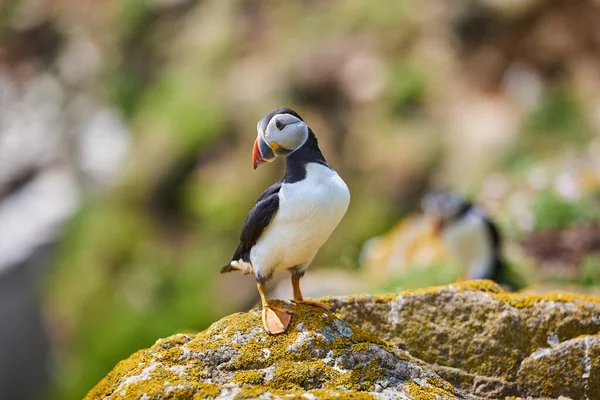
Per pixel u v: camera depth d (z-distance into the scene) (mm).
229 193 15109
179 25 19203
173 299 14297
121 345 13828
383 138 15492
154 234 15273
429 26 17344
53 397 13992
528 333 4996
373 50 16953
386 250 10672
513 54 17156
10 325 15234
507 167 14281
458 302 5152
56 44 20641
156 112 17312
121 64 19141
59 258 15719
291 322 4691
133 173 16078
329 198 4586
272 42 17641
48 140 18766
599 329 4953
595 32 17234
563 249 9992
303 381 4328
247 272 5184
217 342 4566
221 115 16141
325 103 16359
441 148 15148
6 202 17859
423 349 5059
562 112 15844
